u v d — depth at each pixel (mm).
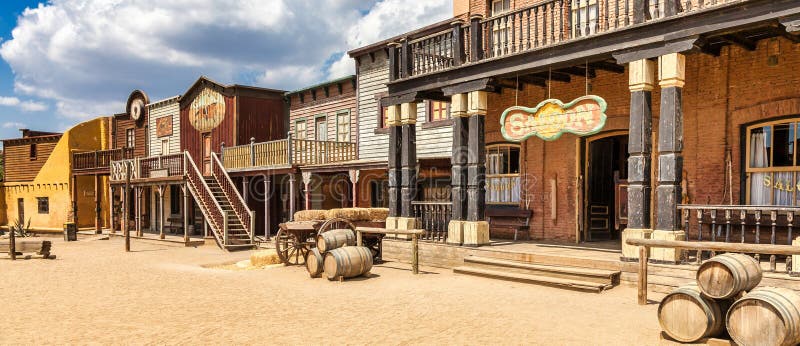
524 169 14172
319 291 10117
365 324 7418
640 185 9250
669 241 7621
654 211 11680
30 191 34844
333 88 22094
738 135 10297
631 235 9305
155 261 16250
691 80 10969
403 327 7199
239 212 20828
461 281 10531
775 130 9953
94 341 6820
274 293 10023
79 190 32281
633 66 9344
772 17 7793
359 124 20531
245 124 24797
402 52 13664
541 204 13781
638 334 6559
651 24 9008
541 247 11875
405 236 13461
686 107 11039
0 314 8516
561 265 10195
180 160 21922
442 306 8391
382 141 19484
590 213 13305
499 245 12312
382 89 19469
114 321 7898
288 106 26203
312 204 22938
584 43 9992
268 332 7098
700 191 10797
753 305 5555
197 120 27156
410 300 8938
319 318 7848
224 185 21625
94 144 33375
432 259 12602
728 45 10391
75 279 12242
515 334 6727
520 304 8367
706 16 8422
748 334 5574
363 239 13664
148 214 30750
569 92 13164
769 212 9734
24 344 6754
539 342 6375
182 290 10531
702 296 6047
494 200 14922
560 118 10391
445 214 12906
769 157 9992
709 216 10570
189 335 7020
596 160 13539
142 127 31344
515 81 13031
